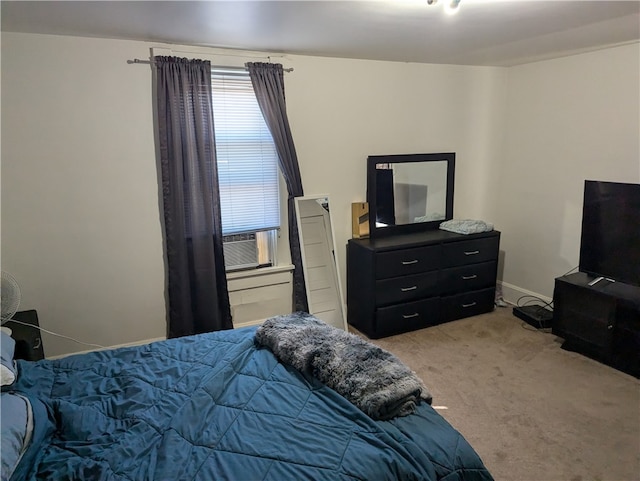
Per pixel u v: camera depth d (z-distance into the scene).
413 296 3.52
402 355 3.15
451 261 3.63
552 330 3.28
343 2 1.96
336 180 3.59
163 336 3.21
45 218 2.74
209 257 3.04
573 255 3.65
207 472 1.31
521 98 3.94
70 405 1.61
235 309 3.40
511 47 3.08
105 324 3.02
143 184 2.94
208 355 2.04
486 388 2.70
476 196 4.23
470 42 2.88
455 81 3.88
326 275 3.59
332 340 1.97
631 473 1.99
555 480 1.96
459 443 1.48
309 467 1.32
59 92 2.63
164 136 2.84
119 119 2.80
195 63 2.82
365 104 3.57
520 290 4.13
